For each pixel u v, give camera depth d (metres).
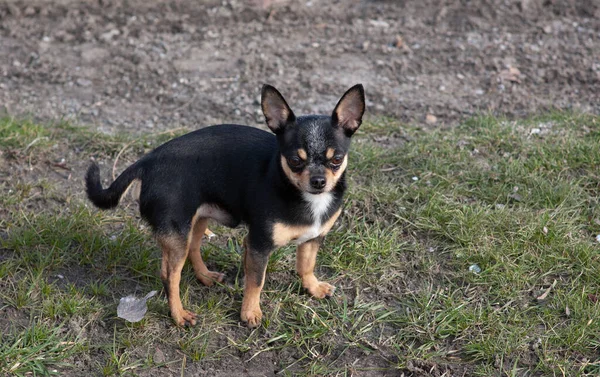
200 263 1.53
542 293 1.53
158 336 1.46
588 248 1.57
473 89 1.98
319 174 1.37
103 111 1.91
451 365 1.43
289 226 1.41
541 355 1.44
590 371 1.42
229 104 1.93
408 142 1.81
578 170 1.74
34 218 1.62
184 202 1.42
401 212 1.65
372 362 1.44
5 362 1.40
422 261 1.58
